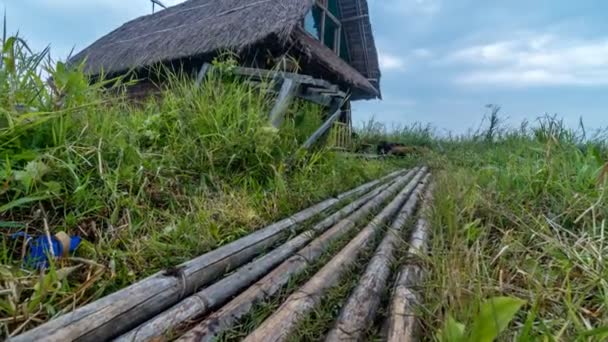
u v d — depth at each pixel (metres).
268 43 4.01
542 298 0.70
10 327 0.65
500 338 0.58
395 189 2.35
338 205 1.71
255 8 4.91
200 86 2.36
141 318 0.71
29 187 1.04
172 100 2.10
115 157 1.41
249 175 1.83
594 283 0.75
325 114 3.10
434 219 1.29
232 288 0.89
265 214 1.47
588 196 1.27
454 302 0.62
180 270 0.86
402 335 0.63
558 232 1.08
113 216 1.13
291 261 1.04
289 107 2.54
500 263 0.88
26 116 1.11
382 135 7.57
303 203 1.67
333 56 6.63
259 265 1.02
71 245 0.97
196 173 1.68
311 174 2.13
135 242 1.06
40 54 1.46
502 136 4.73
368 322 0.73
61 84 1.38
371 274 0.92
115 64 5.03
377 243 1.26
